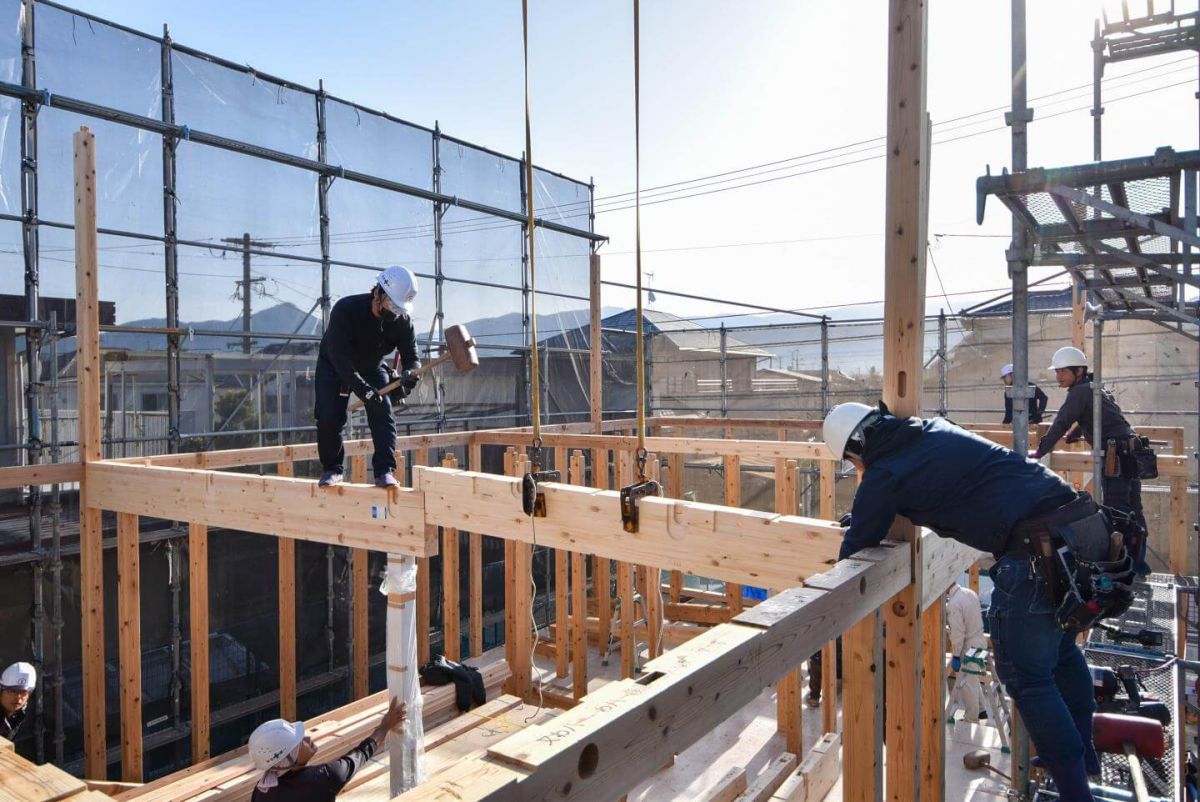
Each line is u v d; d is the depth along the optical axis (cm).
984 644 627
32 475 558
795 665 173
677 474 980
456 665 632
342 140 1159
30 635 829
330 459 471
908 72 246
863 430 254
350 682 1083
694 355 1956
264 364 1072
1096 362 623
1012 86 419
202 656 589
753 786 530
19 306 845
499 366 1424
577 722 124
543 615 1253
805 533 301
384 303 455
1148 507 1492
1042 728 276
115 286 918
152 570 929
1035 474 259
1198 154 337
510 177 1432
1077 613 249
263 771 388
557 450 879
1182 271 524
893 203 253
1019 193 379
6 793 300
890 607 256
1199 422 514
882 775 242
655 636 709
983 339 1642
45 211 869
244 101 1044
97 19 905
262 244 1059
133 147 934
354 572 777
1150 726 377
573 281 1584
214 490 506
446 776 112
